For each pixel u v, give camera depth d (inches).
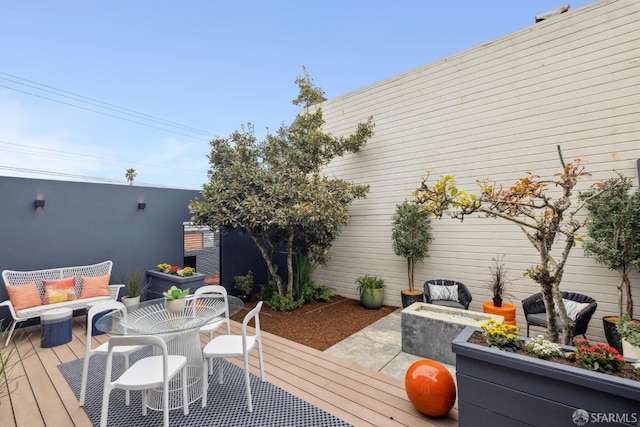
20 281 170.2
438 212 97.2
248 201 189.6
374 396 100.0
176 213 243.4
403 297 205.0
